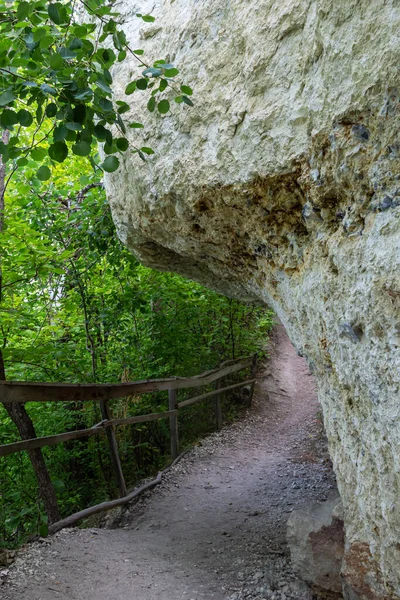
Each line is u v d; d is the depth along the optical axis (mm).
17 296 6250
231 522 4598
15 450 3533
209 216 3439
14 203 6156
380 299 2141
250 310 9094
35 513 4855
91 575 3301
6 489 5234
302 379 10258
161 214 3822
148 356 7129
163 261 4805
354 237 2389
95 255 6703
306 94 2520
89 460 6605
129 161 3941
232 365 8117
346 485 2744
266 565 3635
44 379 5977
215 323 8344
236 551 3949
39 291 6883
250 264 3721
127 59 3998
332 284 2529
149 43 3805
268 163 2773
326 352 2760
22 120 2367
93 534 4066
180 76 3379
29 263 5465
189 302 7414
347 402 2598
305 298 2891
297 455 6676
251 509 4910
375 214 2270
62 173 7355
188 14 3365
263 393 9117
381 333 2164
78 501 6016
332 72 2301
